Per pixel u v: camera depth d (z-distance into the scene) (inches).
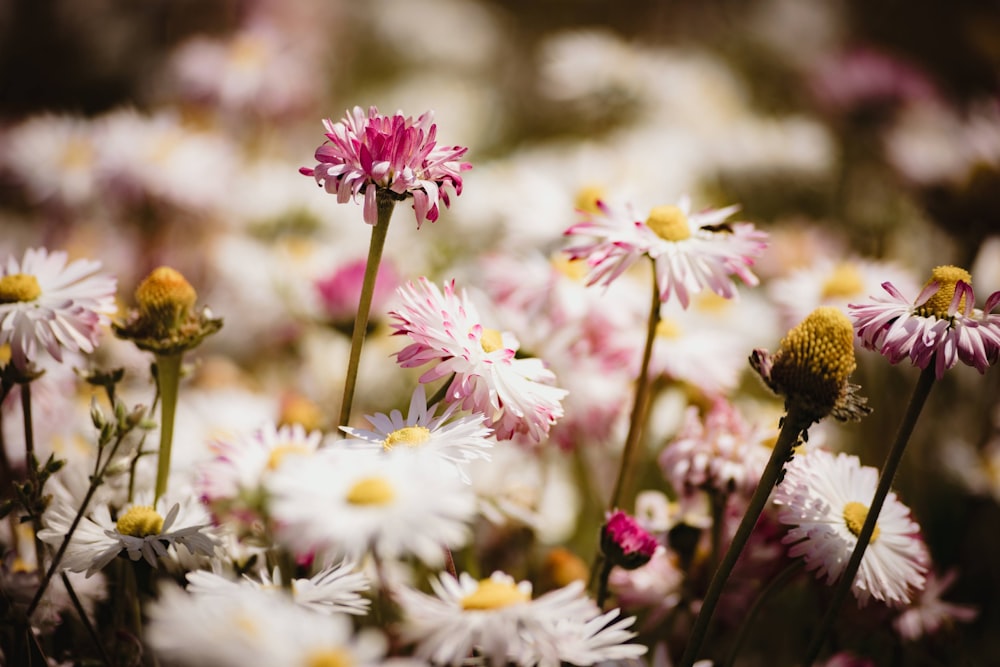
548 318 12.1
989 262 16.3
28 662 8.7
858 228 20.7
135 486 10.2
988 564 13.4
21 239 18.1
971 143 18.8
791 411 8.2
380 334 13.2
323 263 16.2
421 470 7.5
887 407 15.3
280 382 14.9
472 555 10.6
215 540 8.7
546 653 7.7
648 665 10.6
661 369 11.9
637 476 12.6
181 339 9.3
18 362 9.0
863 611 10.2
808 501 8.9
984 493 13.6
